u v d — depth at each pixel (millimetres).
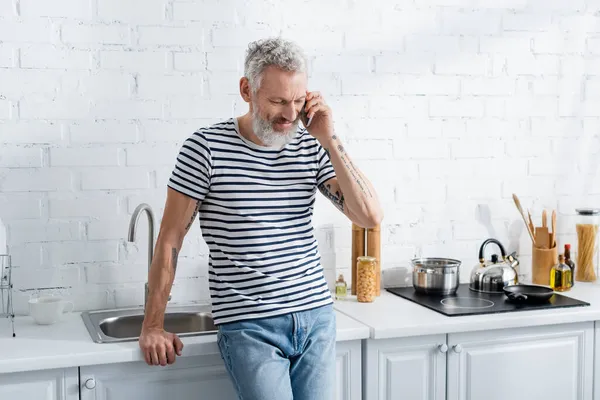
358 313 2512
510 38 3062
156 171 2639
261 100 1963
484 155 3070
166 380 2146
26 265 2523
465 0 2984
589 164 3209
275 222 2062
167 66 2623
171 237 2064
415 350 2395
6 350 2059
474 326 2406
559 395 2598
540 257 3018
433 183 3006
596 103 3201
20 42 2459
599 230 3178
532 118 3127
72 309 2527
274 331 2010
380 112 2904
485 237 3102
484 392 2494
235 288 2035
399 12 2898
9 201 2488
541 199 3172
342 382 2332
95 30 2531
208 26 2660
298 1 2766
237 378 1994
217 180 2025
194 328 2588
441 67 2975
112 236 2609
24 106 2480
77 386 2055
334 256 2893
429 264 2865
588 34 3178
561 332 2570
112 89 2566
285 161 2104
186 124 2660
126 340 2150
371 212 2145
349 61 2846
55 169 2527
